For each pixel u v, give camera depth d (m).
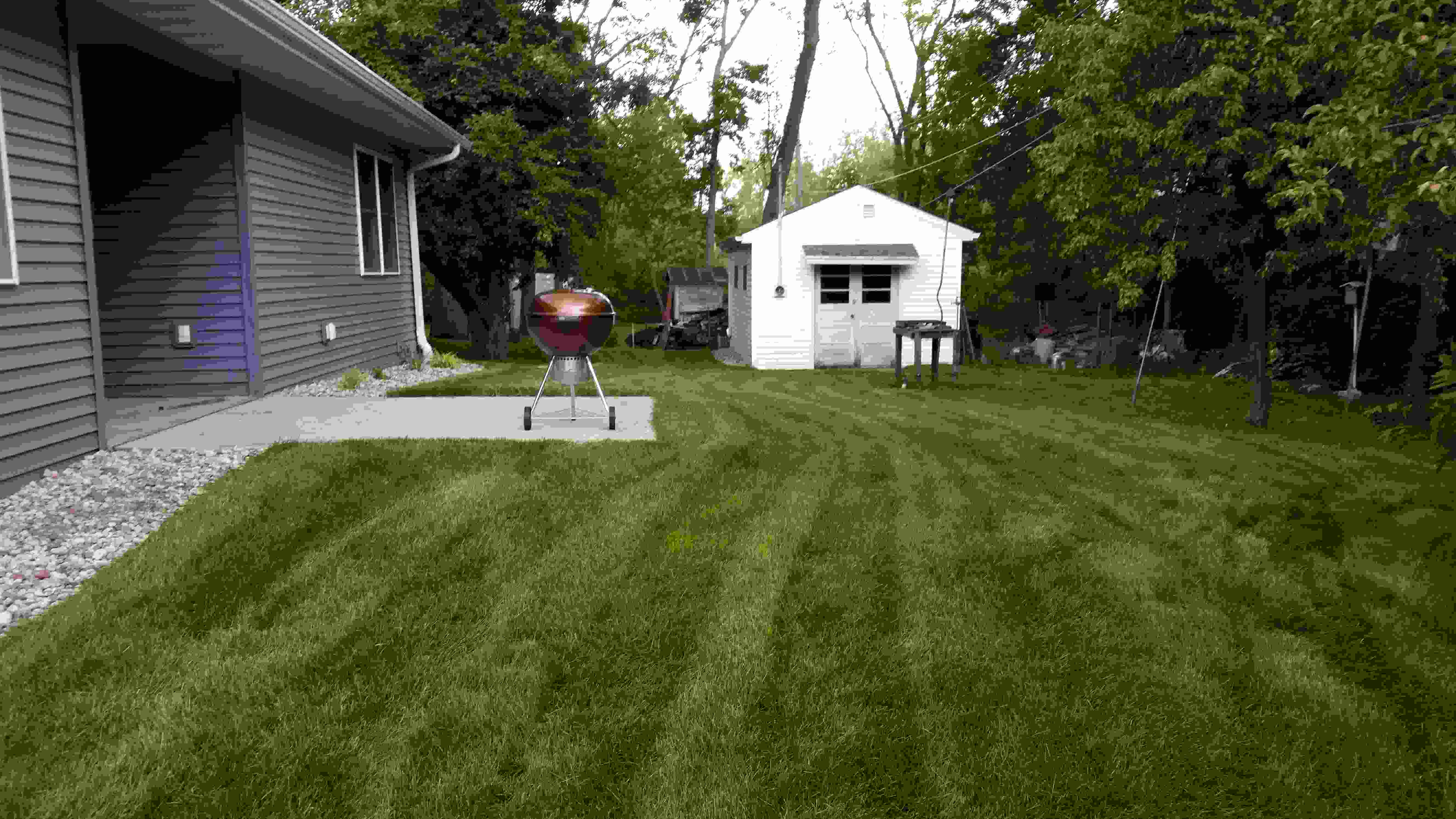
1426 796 2.99
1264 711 3.46
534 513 5.30
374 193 12.38
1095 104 9.88
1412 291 12.95
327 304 10.57
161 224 8.35
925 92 30.55
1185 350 18.05
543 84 18.06
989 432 8.73
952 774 3.04
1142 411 11.06
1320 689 3.60
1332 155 5.50
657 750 3.15
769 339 18.94
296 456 6.00
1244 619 4.25
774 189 25.81
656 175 40.75
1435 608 4.38
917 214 19.08
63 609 3.91
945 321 19.19
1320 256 10.95
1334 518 5.84
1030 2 18.72
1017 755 3.15
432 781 2.94
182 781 2.90
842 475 6.59
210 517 4.92
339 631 3.87
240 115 8.34
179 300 8.47
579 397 9.87
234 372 8.64
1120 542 5.24
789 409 9.87
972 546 5.10
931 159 28.42
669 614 4.14
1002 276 22.98
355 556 4.64
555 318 7.27
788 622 4.11
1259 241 9.84
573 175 18.59
